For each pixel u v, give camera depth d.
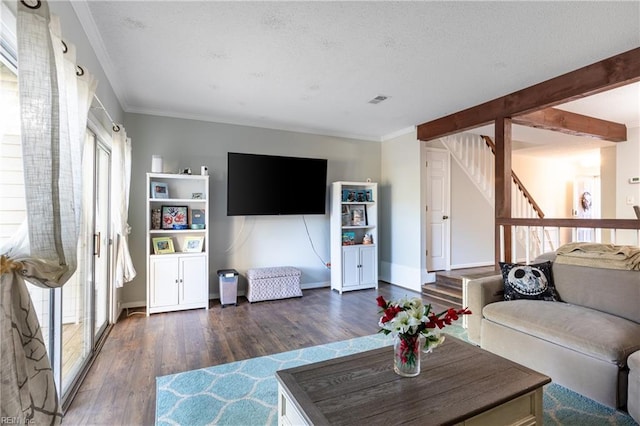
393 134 5.36
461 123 4.15
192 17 2.17
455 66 2.89
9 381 1.05
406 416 1.26
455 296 4.25
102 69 2.76
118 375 2.37
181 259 3.89
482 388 1.44
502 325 2.51
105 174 3.17
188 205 4.25
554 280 2.70
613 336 1.95
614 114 4.35
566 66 2.88
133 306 3.99
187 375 2.37
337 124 4.81
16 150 1.38
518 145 6.32
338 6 2.05
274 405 2.02
